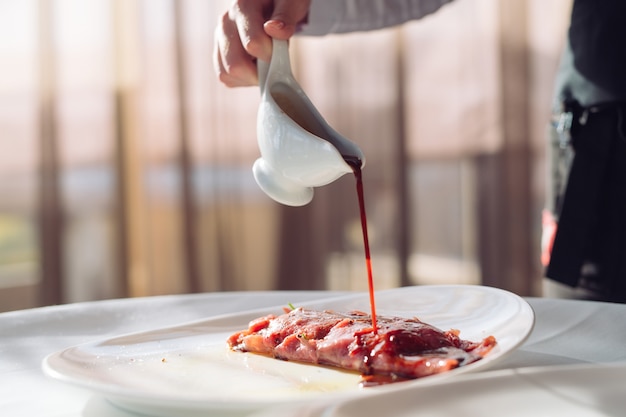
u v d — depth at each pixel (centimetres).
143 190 281
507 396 56
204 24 282
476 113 319
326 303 109
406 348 80
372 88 313
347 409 51
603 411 53
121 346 96
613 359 84
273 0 109
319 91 309
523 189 323
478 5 315
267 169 95
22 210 263
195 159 287
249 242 300
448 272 324
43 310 123
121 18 272
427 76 315
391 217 319
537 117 320
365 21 172
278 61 98
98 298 276
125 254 279
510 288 326
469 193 322
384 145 315
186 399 64
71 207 270
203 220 291
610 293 145
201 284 291
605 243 145
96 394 78
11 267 264
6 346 103
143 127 279
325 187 315
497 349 76
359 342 82
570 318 102
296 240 308
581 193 146
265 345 91
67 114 267
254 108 293
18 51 257
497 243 324
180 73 281
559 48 316
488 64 317
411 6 172
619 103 141
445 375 67
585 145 146
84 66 268
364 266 320
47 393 80
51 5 259
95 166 272
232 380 80
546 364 83
